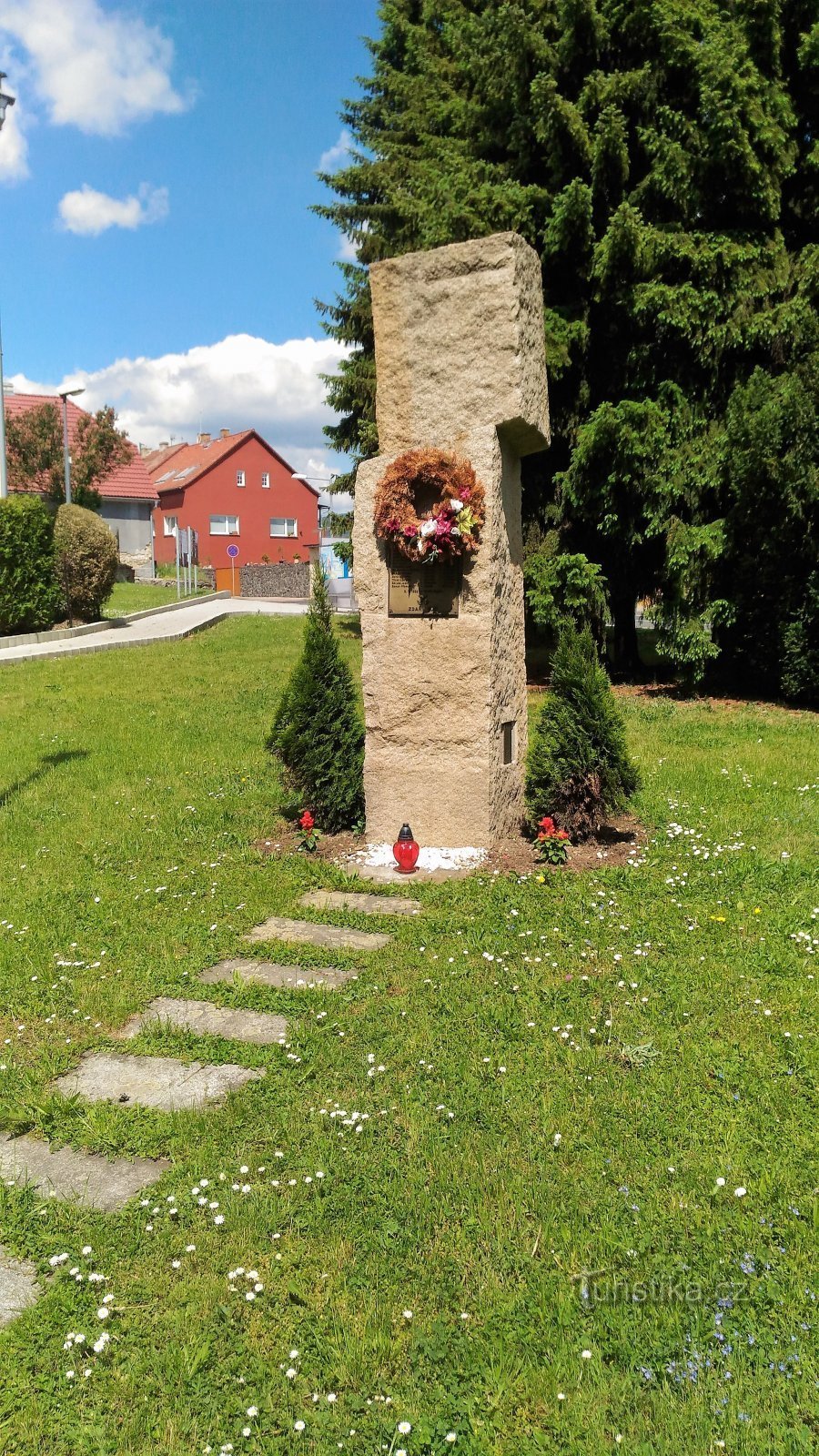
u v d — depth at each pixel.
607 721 6.68
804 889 5.95
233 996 4.76
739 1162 3.26
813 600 12.78
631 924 5.42
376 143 18.58
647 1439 2.27
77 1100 3.84
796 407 11.70
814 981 4.66
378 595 6.77
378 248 17.47
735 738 11.01
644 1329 2.60
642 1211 3.05
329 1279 2.83
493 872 6.41
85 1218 3.14
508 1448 2.27
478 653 6.60
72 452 36.28
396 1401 2.41
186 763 9.66
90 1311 2.75
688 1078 3.81
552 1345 2.56
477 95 15.38
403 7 20.08
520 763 7.46
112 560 20.55
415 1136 3.49
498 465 6.54
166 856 7.00
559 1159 3.33
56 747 10.25
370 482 6.70
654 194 13.31
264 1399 2.43
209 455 53.44
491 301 6.32
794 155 12.73
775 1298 2.66
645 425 12.83
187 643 18.80
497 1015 4.39
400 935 5.43
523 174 14.45
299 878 6.49
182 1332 2.65
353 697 7.50
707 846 6.82
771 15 12.47
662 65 13.09
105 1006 4.66
